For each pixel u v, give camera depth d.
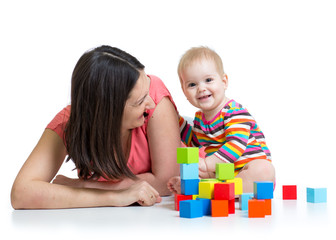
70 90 3.57
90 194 3.46
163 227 2.85
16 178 3.52
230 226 2.87
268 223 2.95
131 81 3.42
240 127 3.88
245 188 3.77
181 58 4.02
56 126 3.67
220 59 4.01
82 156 3.54
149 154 3.87
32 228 2.87
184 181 3.31
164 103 3.82
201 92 3.91
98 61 3.41
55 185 3.46
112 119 3.45
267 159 4.08
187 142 4.25
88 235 2.70
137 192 3.46
